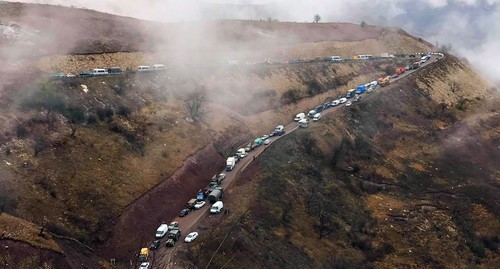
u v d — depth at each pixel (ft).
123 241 240.53
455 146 433.89
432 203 346.33
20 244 186.19
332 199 326.85
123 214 252.62
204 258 227.61
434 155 416.87
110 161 282.97
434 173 390.21
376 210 332.60
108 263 221.87
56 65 366.84
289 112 440.04
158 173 293.23
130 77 369.91
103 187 262.67
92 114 311.27
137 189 273.54
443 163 404.57
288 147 360.48
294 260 253.03
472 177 385.70
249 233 255.70
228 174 318.86
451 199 352.90
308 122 409.49
